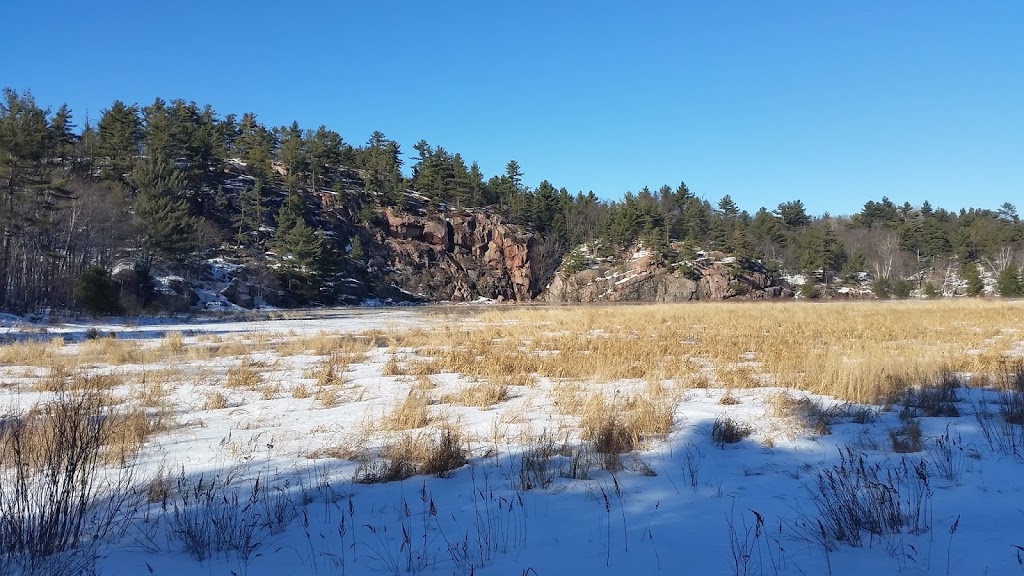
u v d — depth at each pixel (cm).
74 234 4472
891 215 11681
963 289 8425
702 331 2242
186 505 461
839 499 433
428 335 2112
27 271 3859
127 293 4038
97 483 507
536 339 1944
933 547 366
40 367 1342
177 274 5447
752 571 339
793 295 8581
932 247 9506
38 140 3906
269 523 422
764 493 477
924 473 477
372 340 1970
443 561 362
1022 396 813
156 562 366
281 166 9106
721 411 803
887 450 603
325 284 6756
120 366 1344
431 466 549
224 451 624
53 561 357
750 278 8344
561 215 10206
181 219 5491
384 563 361
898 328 2244
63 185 4147
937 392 854
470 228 9238
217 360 1473
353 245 7800
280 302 6216
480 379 1120
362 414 809
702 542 383
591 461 568
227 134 9600
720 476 524
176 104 8150
